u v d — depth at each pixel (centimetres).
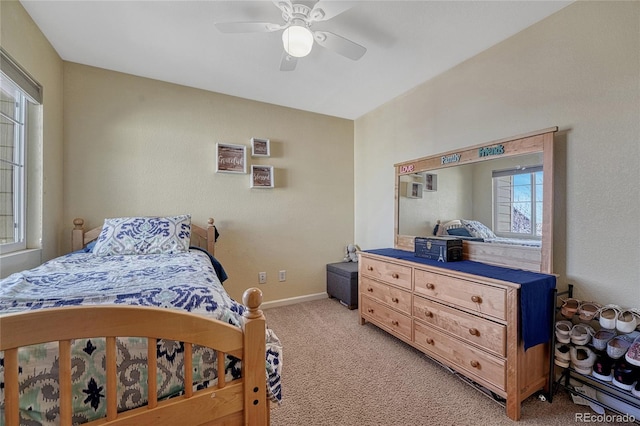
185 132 263
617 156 146
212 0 158
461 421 139
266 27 156
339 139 349
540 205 168
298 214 322
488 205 197
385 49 205
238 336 89
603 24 150
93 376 75
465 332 163
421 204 251
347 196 354
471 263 196
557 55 168
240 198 289
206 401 84
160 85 253
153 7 163
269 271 306
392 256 226
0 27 141
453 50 207
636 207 140
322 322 263
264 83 259
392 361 194
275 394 94
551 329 151
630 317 137
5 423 63
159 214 252
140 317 75
